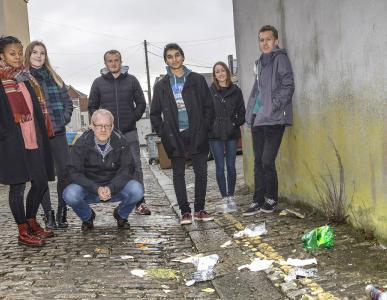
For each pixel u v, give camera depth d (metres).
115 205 7.80
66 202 5.60
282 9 6.10
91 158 5.59
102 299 3.66
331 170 5.19
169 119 5.70
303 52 5.61
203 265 4.33
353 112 4.62
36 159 5.20
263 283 3.83
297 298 3.43
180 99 5.72
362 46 4.35
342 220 5.04
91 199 5.80
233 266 4.30
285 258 4.29
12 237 5.67
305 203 5.97
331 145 5.13
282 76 5.60
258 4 6.96
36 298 3.66
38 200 5.39
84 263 4.59
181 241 5.38
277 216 5.86
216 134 6.51
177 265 4.55
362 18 4.31
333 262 4.03
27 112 5.04
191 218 5.95
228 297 3.67
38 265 4.52
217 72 6.51
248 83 7.68
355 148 4.64
